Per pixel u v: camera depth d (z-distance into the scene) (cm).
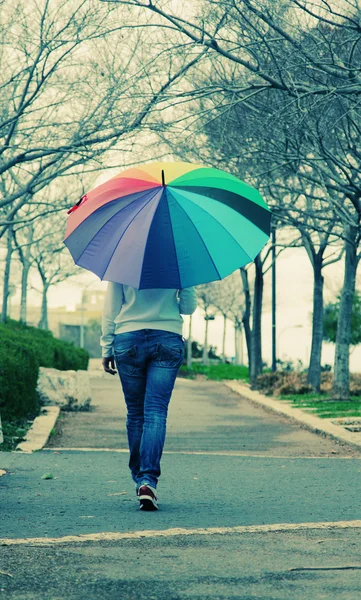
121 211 631
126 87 1598
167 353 656
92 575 432
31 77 1561
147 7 1302
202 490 768
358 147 1667
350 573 442
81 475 852
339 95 1359
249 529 564
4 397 1482
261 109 1641
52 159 1744
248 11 1397
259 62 1398
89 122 1634
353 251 2394
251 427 1734
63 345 3291
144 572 440
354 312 6681
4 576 429
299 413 1973
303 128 1590
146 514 627
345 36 1470
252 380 3353
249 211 638
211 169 657
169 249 614
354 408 2094
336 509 659
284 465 991
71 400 2012
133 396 675
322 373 3378
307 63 1337
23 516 611
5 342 1595
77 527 568
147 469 648
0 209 2495
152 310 657
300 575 437
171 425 1748
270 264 3369
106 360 688
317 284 2875
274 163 1889
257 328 3378
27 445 1216
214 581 422
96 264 628
